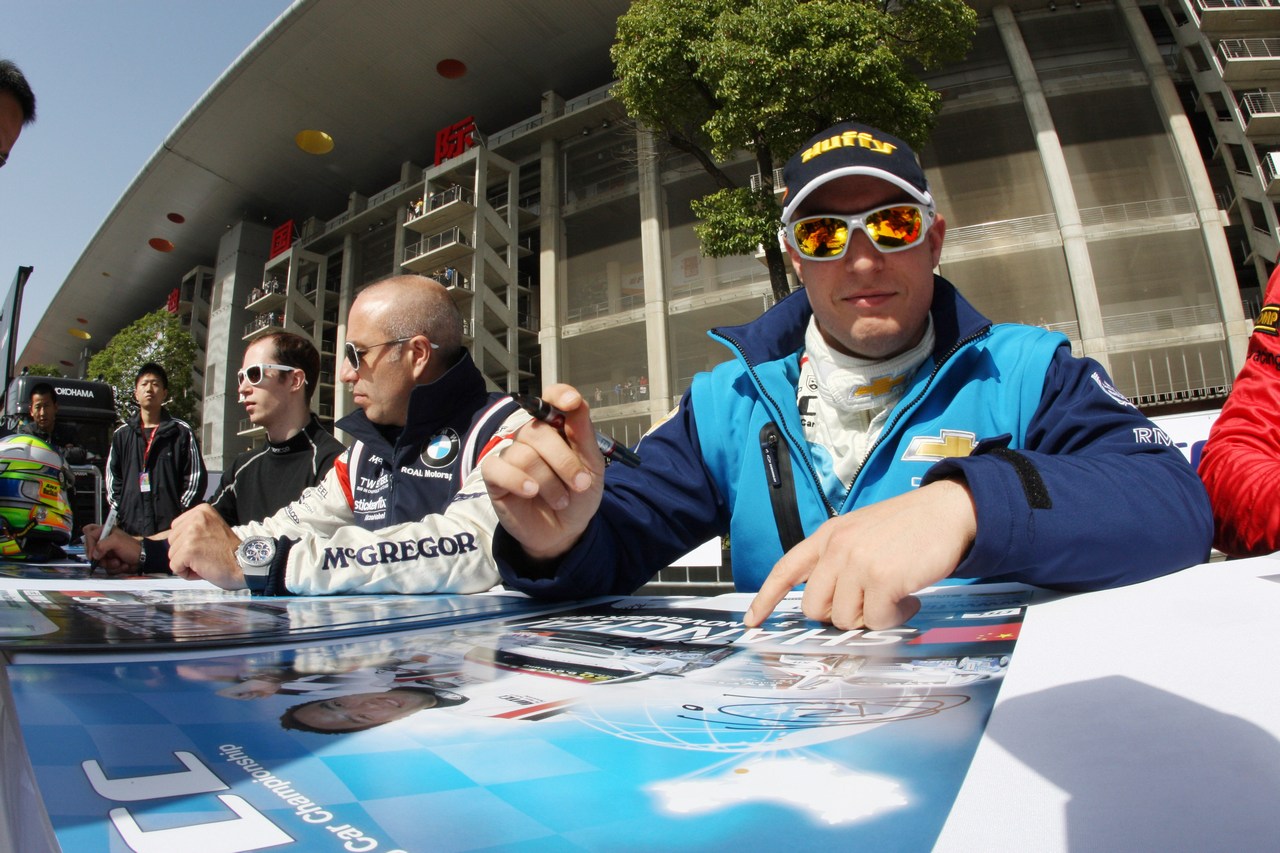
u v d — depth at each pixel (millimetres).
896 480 910
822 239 880
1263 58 12461
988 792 176
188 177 22219
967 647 377
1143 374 12141
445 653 431
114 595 961
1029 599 533
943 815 168
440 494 1348
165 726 267
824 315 940
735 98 6973
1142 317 12336
